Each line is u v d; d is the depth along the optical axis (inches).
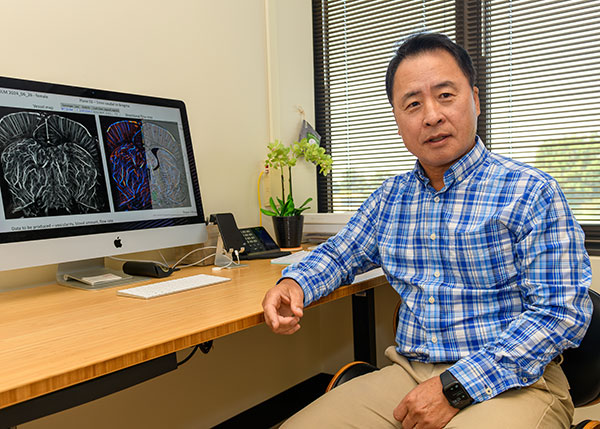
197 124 76.5
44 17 57.9
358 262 53.1
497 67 79.7
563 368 45.6
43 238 50.4
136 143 60.3
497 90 80.2
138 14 68.1
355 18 97.2
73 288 55.6
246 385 83.7
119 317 41.8
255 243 75.4
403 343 47.5
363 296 68.9
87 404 61.1
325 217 84.9
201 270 65.2
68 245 52.4
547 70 74.8
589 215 72.4
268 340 87.7
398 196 49.5
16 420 28.8
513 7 78.5
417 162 47.9
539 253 39.5
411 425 38.4
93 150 55.8
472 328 42.6
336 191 102.4
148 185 61.0
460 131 43.1
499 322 42.1
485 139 81.4
